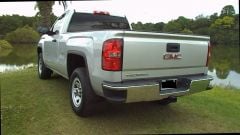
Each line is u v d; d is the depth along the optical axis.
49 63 6.01
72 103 4.53
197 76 4.43
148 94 3.71
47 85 6.16
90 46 3.93
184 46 4.16
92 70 3.88
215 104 5.93
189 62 4.29
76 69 4.41
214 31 73.06
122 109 4.88
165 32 3.91
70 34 4.75
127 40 3.58
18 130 3.97
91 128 4.05
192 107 5.40
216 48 68.19
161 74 3.97
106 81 3.63
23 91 5.64
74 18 5.33
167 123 4.41
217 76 18.92
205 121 4.66
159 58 3.88
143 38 3.71
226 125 4.57
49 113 4.53
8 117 4.36
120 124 4.23
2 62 18.16
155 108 5.05
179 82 4.18
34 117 4.38
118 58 3.55
